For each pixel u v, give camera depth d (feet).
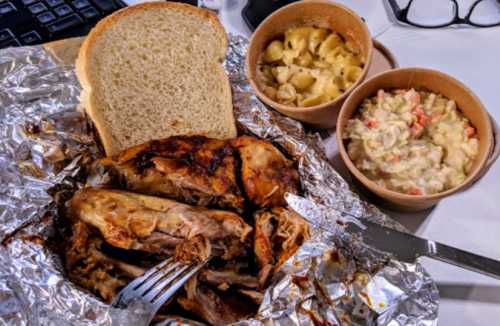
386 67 1.55
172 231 1.18
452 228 1.32
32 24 1.71
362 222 1.18
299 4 1.44
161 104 1.41
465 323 1.21
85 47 1.31
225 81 1.43
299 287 1.13
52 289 1.13
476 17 1.66
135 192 1.26
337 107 1.36
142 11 1.35
